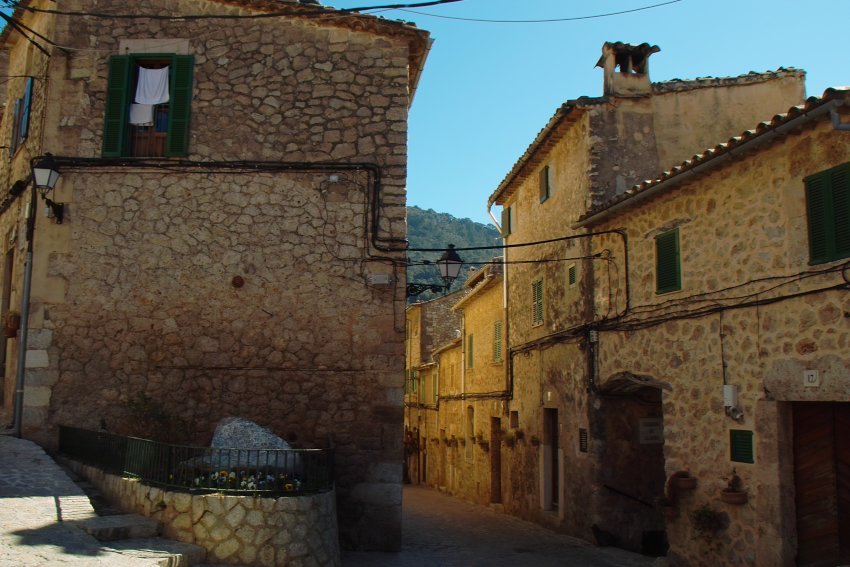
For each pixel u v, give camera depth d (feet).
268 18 37.76
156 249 35.94
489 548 39.86
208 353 35.24
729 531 28.78
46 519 23.62
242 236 36.11
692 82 44.70
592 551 39.58
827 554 25.98
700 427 31.22
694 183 32.40
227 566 23.56
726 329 29.78
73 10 37.58
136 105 37.60
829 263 24.50
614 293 39.70
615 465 41.98
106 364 35.01
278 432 34.68
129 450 28.25
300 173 36.63
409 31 37.29
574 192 46.11
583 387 43.65
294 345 35.37
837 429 26.09
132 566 19.72
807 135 25.71
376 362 35.35
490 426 67.21
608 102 43.70
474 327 75.92
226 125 36.86
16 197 40.63
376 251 36.17
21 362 34.78
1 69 51.62
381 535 33.99
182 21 37.68
